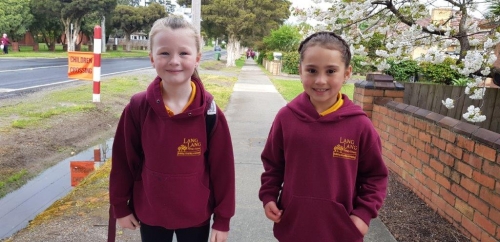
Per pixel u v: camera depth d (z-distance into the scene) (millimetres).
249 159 4992
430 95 5477
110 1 35469
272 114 8445
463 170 2916
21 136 5906
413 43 4309
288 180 1864
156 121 1802
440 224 3107
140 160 1930
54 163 5242
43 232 2936
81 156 5609
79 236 2879
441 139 3260
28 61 21156
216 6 28969
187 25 1815
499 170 2498
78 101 8836
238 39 32438
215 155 1896
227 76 18969
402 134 4055
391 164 4348
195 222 1890
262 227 3123
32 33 38406
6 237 3180
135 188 1946
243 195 3783
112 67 21703
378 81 4902
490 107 5234
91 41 45875
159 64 1767
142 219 1912
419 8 4285
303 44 1862
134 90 11797
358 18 4469
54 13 34125
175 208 1829
